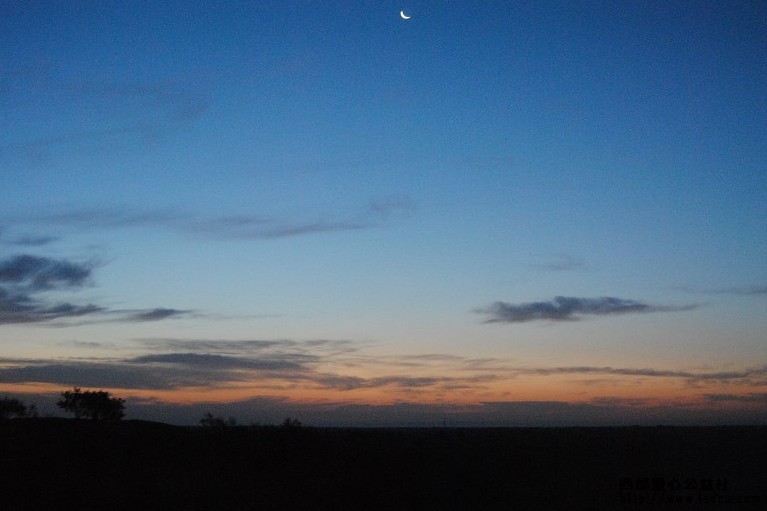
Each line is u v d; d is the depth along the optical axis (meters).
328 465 40.59
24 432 42.44
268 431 43.75
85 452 38.84
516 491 35.34
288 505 30.89
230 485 33.91
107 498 29.56
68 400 56.72
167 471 36.41
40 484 31.30
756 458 53.22
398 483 36.47
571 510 31.14
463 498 33.31
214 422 45.78
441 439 62.38
